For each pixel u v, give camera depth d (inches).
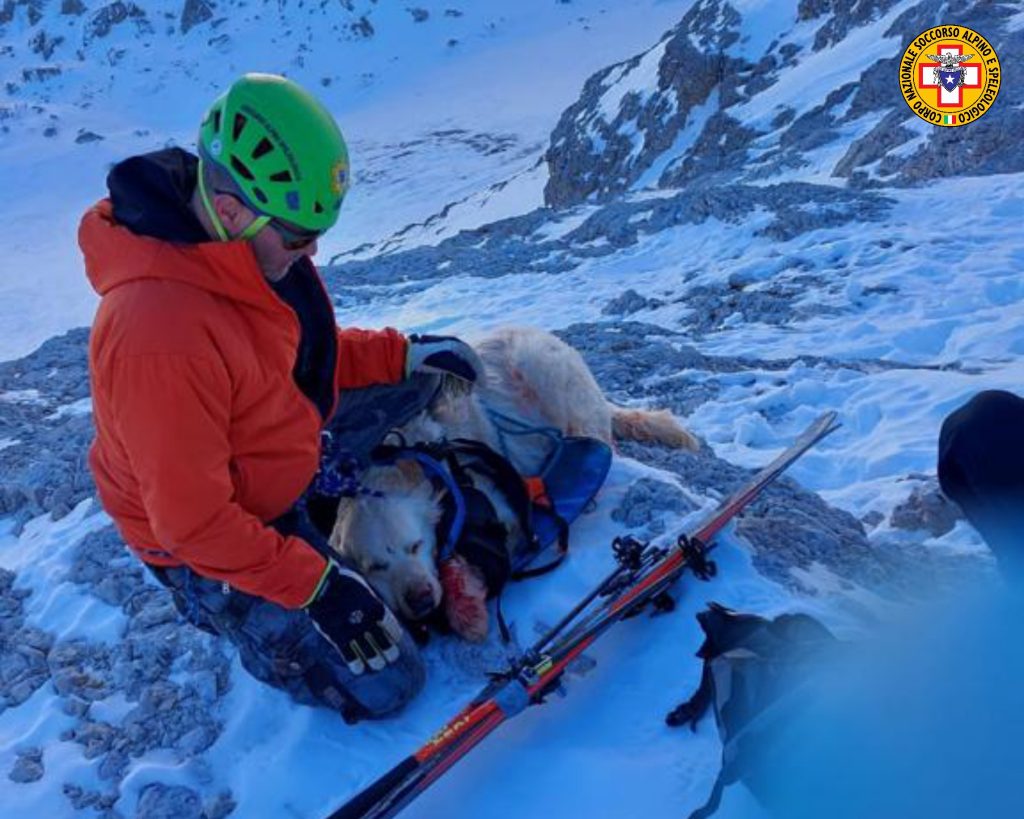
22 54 7244.1
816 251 490.9
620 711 130.9
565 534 156.8
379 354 149.0
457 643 144.4
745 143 1261.1
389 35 6663.4
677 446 204.1
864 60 1256.8
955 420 110.9
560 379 174.9
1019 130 656.4
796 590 147.6
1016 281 393.7
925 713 94.7
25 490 229.0
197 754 135.7
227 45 6924.2
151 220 103.7
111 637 161.2
